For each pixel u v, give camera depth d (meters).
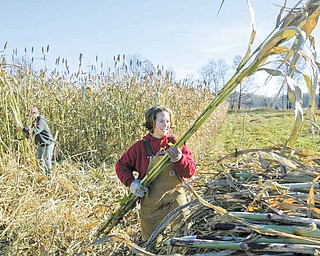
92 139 9.03
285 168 2.83
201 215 2.48
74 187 5.60
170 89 9.88
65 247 3.71
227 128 20.53
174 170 2.93
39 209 4.38
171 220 2.49
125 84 9.36
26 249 3.77
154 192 2.94
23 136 6.24
